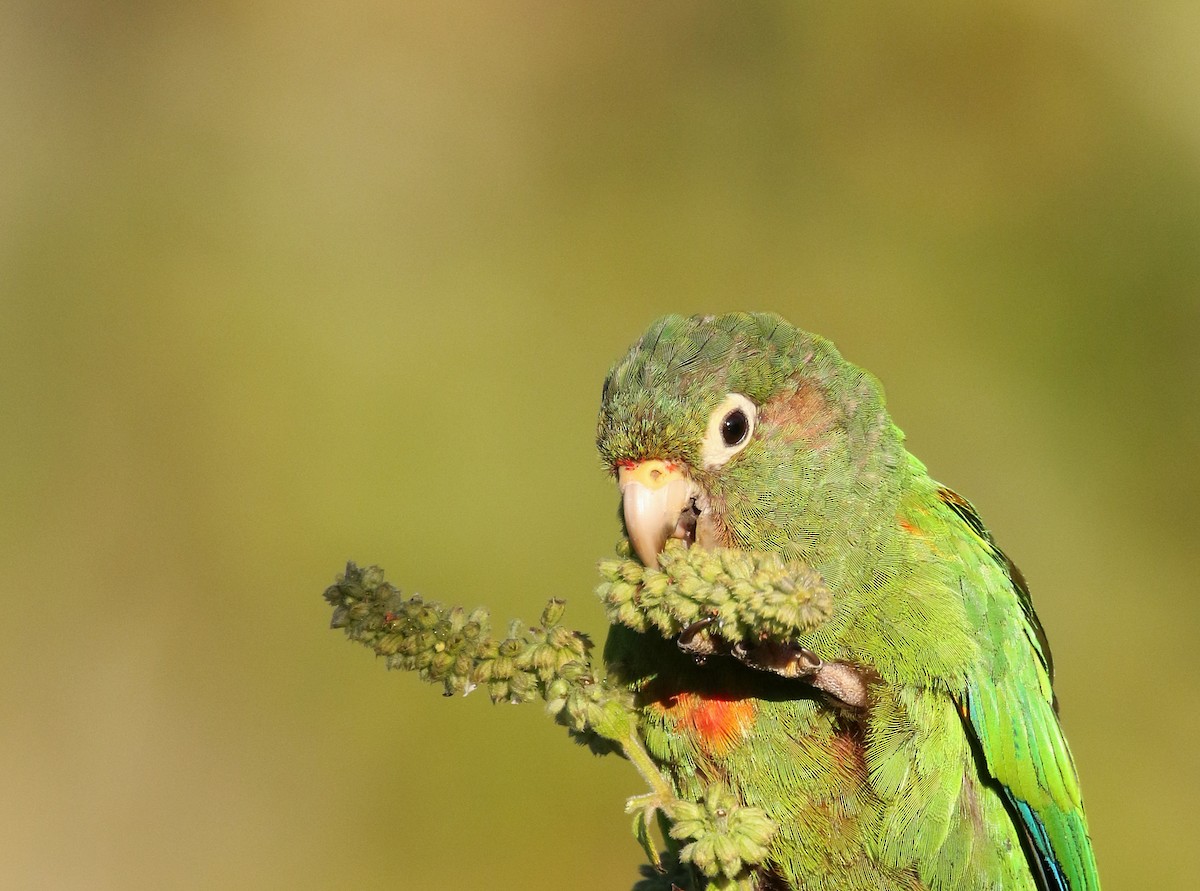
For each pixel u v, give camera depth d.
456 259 15.71
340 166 16.42
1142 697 13.60
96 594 13.65
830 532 6.53
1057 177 15.75
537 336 15.17
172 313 15.05
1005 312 15.26
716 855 5.57
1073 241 15.50
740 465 6.52
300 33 17.12
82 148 16.33
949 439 14.72
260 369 14.61
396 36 17.14
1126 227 15.48
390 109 16.69
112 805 12.66
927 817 6.36
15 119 16.23
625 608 5.52
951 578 6.56
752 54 16.48
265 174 16.20
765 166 16.08
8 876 12.23
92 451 14.31
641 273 15.61
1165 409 14.79
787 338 6.78
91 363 14.71
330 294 15.31
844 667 6.27
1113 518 14.51
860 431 6.68
